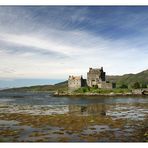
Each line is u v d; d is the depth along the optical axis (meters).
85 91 155.75
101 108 67.75
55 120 44.03
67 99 120.00
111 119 44.56
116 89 154.12
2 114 54.28
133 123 39.56
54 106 77.00
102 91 149.62
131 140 27.12
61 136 30.27
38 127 37.03
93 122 41.25
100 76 168.38
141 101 95.44
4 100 116.81
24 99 125.88
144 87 171.50
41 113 56.09
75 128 35.78
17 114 54.00
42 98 135.62
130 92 146.62
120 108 66.94
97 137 29.28
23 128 36.34
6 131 33.75
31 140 28.30
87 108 68.44
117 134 30.72
